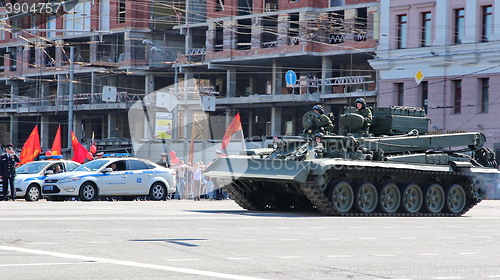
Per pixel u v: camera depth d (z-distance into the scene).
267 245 28.17
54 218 35.31
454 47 103.50
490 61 100.75
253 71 139.38
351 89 127.62
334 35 124.56
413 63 107.19
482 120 101.56
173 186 62.75
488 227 39.09
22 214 37.66
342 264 24.12
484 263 25.33
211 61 136.50
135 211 42.38
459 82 104.19
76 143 71.69
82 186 58.59
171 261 23.50
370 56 122.88
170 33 151.25
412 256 26.64
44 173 62.75
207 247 26.92
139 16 150.00
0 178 59.59
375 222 39.81
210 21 137.62
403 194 46.50
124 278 20.39
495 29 100.19
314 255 25.98
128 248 25.95
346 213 43.94
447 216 48.47
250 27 133.75
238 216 40.16
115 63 148.75
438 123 105.19
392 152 47.22
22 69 162.75
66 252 24.69
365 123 47.56
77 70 154.75
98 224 33.09
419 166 46.81
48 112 158.62
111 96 129.50
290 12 127.06
